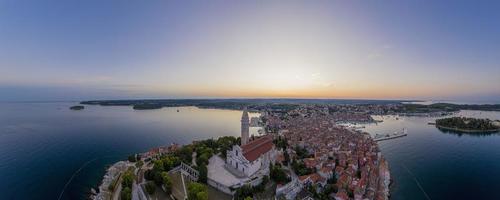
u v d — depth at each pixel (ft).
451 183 625.82
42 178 631.97
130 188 509.35
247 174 540.52
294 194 488.85
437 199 543.39
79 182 612.29
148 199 460.55
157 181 517.55
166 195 478.59
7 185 590.55
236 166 577.43
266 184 524.93
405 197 548.31
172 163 596.70
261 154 609.83
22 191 562.25
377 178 605.31
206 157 622.13
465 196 560.61
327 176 566.36
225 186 487.61
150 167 634.84
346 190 504.84
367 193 505.25
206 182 523.29
